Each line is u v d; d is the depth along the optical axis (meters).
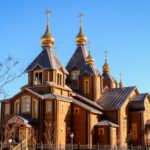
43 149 61.97
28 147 58.69
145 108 78.25
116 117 74.06
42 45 76.25
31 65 73.94
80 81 80.88
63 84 74.31
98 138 71.06
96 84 79.56
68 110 70.88
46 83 70.88
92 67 80.88
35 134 66.81
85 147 66.56
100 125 71.12
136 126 77.12
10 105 71.56
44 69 71.94
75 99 76.31
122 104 75.19
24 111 69.69
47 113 67.50
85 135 69.75
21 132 64.81
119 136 72.94
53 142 65.38
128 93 78.88
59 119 67.69
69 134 70.19
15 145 56.12
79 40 85.50
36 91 71.56
